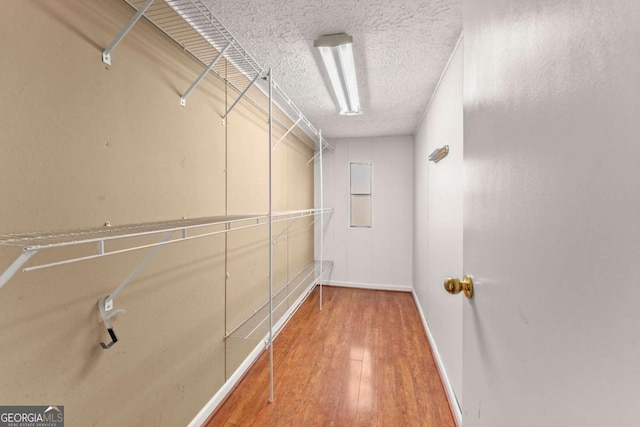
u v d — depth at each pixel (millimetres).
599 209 340
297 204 3328
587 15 357
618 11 312
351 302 3492
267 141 2268
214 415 1581
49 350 820
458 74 1621
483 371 699
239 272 1894
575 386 376
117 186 1022
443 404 1688
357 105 2578
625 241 305
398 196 3980
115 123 1016
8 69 719
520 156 524
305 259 3723
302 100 2521
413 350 2316
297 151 3342
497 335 620
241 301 1918
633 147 296
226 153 1725
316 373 1985
